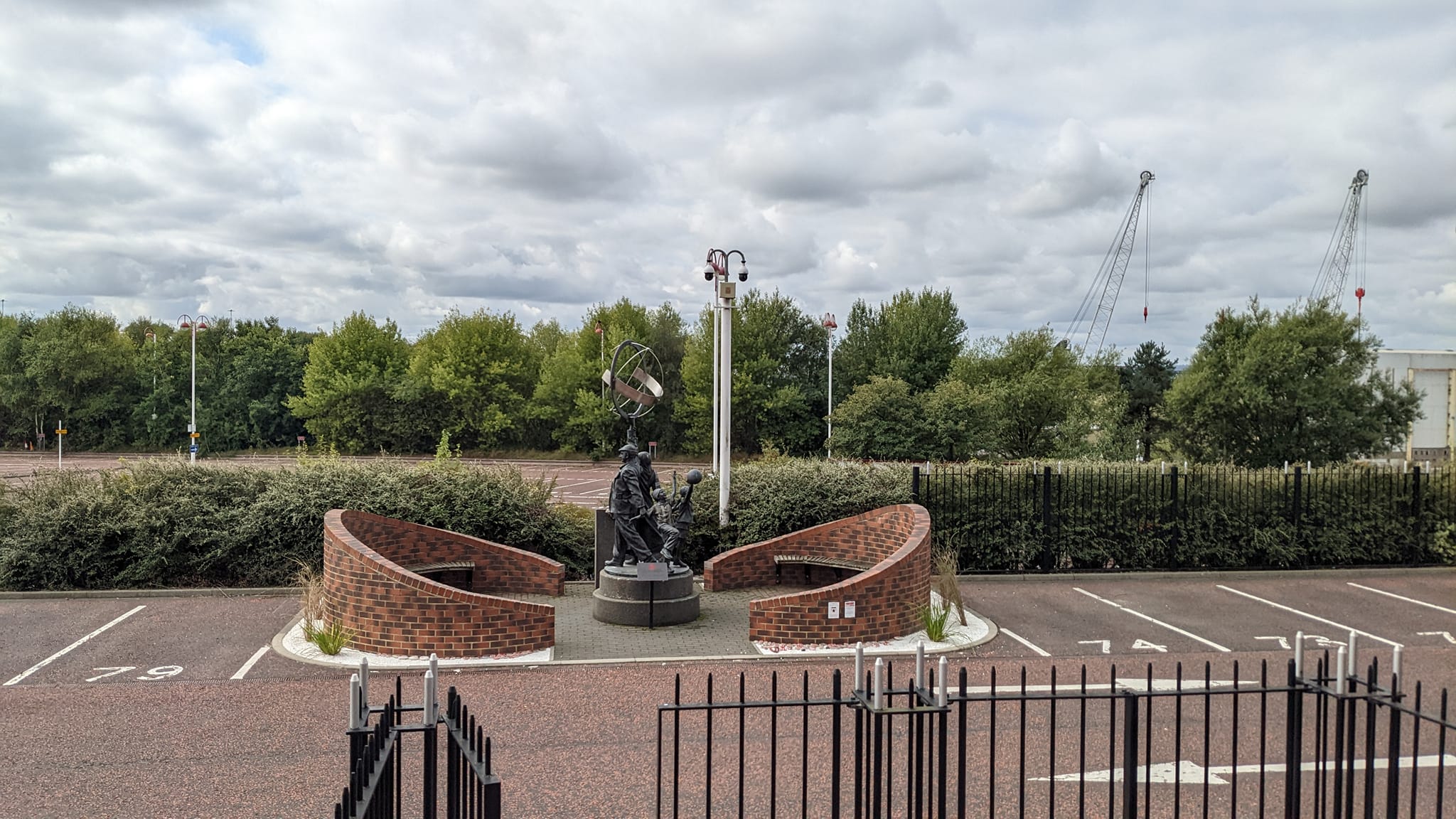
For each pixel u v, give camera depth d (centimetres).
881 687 462
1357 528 1706
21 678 983
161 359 6244
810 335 5441
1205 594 1489
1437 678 1011
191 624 1230
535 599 1421
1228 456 2638
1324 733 494
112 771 727
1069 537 1656
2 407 6231
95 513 1455
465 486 1591
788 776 718
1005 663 1066
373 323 5831
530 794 682
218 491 1512
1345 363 2564
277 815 649
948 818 645
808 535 1523
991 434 3244
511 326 5700
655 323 5612
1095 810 661
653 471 1314
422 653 1072
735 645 1145
